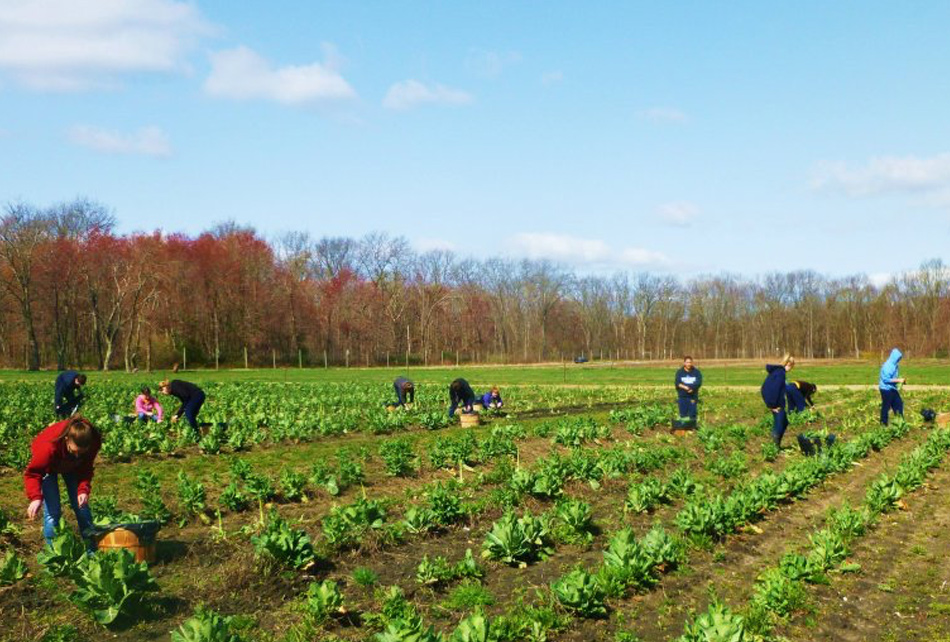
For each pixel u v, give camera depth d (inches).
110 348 3198.8
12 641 289.0
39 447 366.0
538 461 671.8
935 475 637.9
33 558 399.2
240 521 483.5
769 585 341.1
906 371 2456.9
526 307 4729.3
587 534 443.8
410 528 439.5
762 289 4864.7
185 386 808.9
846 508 469.1
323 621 312.2
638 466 656.4
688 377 917.8
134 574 312.5
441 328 4375.0
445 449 689.0
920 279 4215.1
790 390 873.5
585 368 3142.2
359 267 4429.1
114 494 551.5
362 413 1111.6
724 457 723.4
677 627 317.7
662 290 5019.7
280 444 820.6
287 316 3887.8
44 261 3102.9
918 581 371.9
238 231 4005.9
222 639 258.7
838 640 307.4
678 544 414.9
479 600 336.8
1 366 3380.9
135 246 3356.3
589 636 308.7
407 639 263.9
